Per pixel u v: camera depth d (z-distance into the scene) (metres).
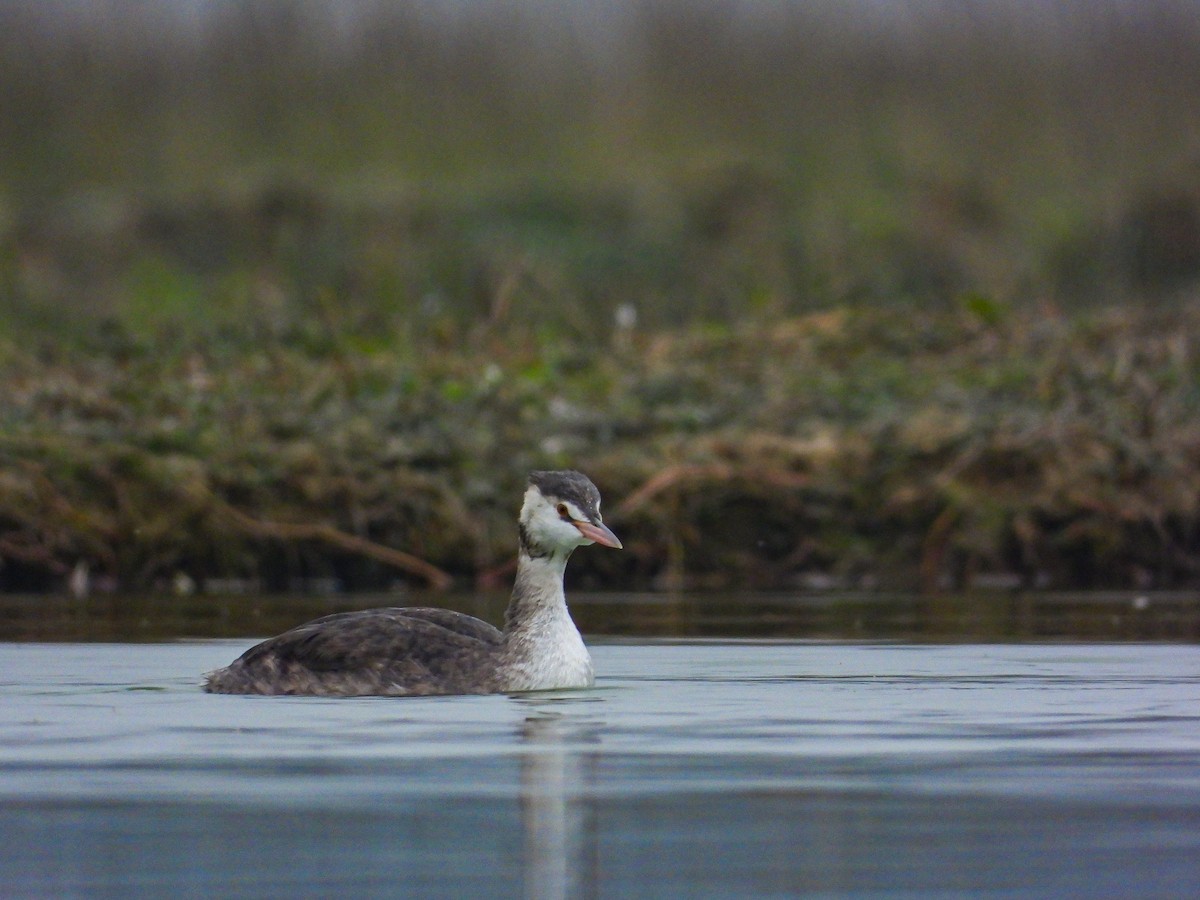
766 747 8.55
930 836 6.90
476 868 6.49
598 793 7.59
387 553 18.11
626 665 11.59
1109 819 7.15
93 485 18.11
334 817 7.17
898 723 9.24
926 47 28.70
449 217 26.56
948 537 18.83
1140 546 18.80
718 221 26.70
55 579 17.80
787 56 28.70
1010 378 20.84
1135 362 20.91
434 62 28.97
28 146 28.38
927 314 23.11
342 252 25.61
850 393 20.75
